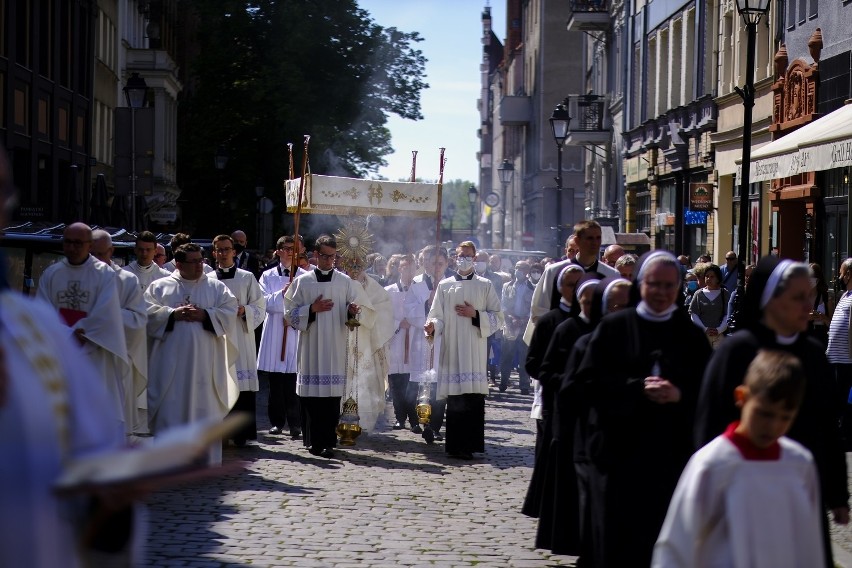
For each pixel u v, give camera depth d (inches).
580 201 2500.0
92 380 127.3
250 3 1819.6
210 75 1851.6
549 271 397.1
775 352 184.5
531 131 2790.4
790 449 186.4
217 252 551.8
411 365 621.9
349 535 351.9
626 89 1642.5
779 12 990.4
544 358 327.6
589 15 1804.9
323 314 517.7
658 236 1461.6
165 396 460.8
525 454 536.4
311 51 1787.6
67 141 1541.6
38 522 115.1
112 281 404.5
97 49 1761.8
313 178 655.8
